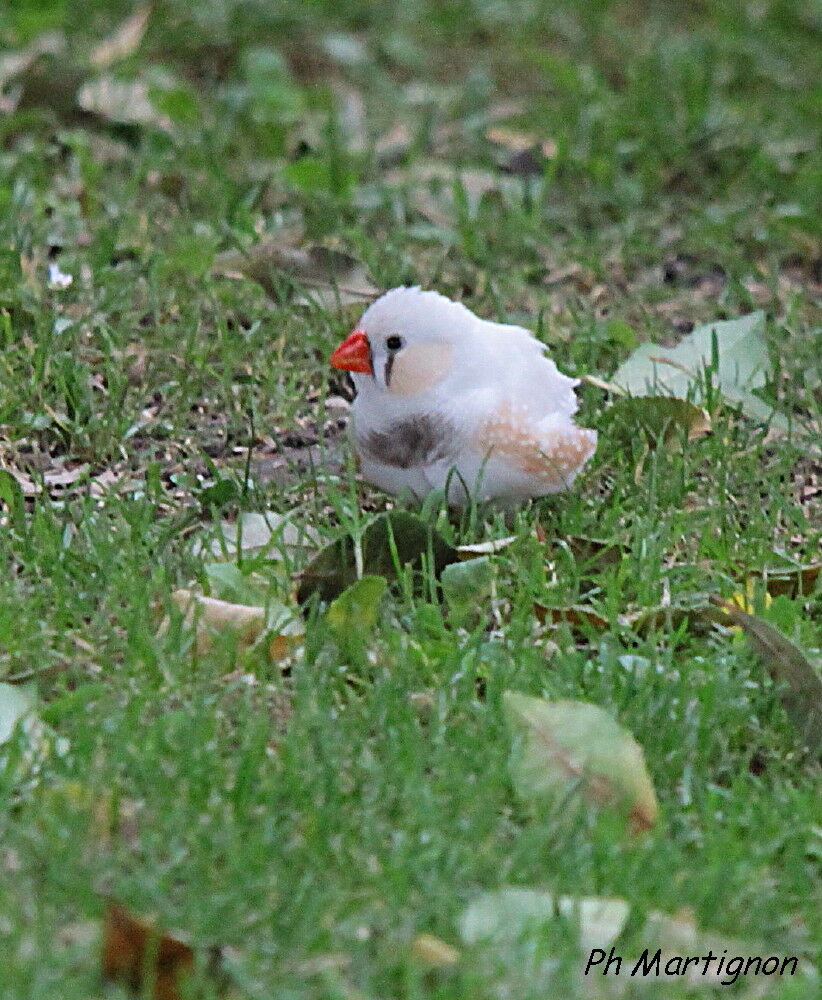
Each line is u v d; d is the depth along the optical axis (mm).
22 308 9891
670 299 11078
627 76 14734
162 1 14875
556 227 12125
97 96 13000
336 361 7766
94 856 5574
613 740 6082
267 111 13250
